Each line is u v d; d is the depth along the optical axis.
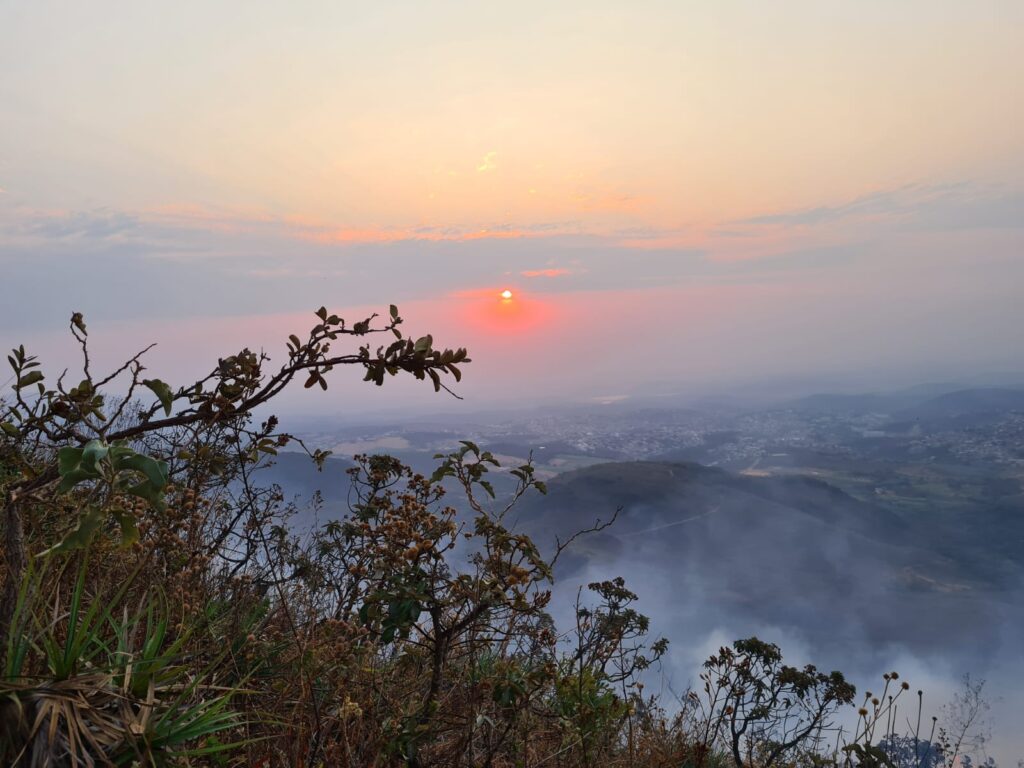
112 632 2.44
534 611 2.92
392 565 2.99
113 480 1.73
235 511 3.68
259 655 2.96
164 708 1.96
